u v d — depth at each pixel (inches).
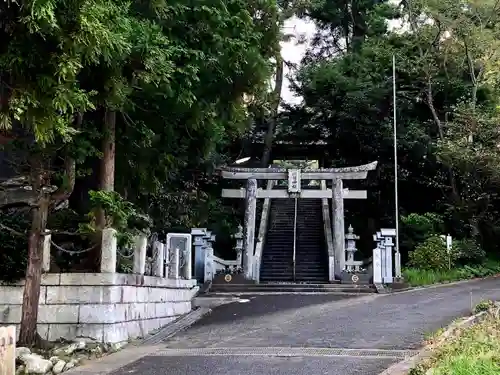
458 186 1068.5
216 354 340.5
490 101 1100.5
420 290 716.0
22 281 378.9
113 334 372.2
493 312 414.3
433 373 234.5
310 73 1242.0
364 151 1142.3
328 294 704.4
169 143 492.4
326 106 1178.0
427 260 881.5
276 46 519.5
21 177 424.8
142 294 429.1
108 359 336.5
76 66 272.1
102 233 393.4
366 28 1373.0
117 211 368.5
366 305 562.9
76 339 366.0
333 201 897.5
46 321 369.1
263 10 508.1
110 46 287.3
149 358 336.5
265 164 1264.8
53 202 358.6
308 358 320.2
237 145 1285.7
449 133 999.6
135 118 455.8
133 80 369.4
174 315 509.4
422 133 1075.9
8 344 214.8
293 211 1137.4
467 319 416.2
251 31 464.1
